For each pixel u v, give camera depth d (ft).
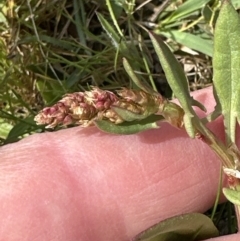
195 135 0.19
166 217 0.23
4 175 0.21
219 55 0.19
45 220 0.21
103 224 0.22
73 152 0.22
